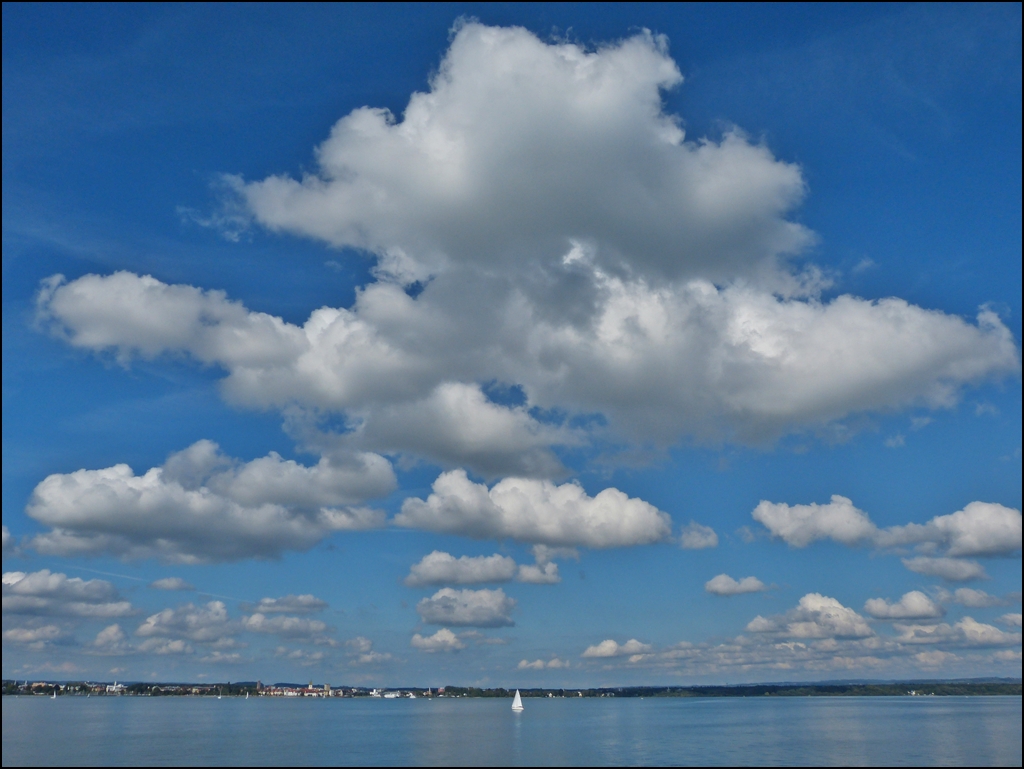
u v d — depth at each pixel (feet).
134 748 630.74
